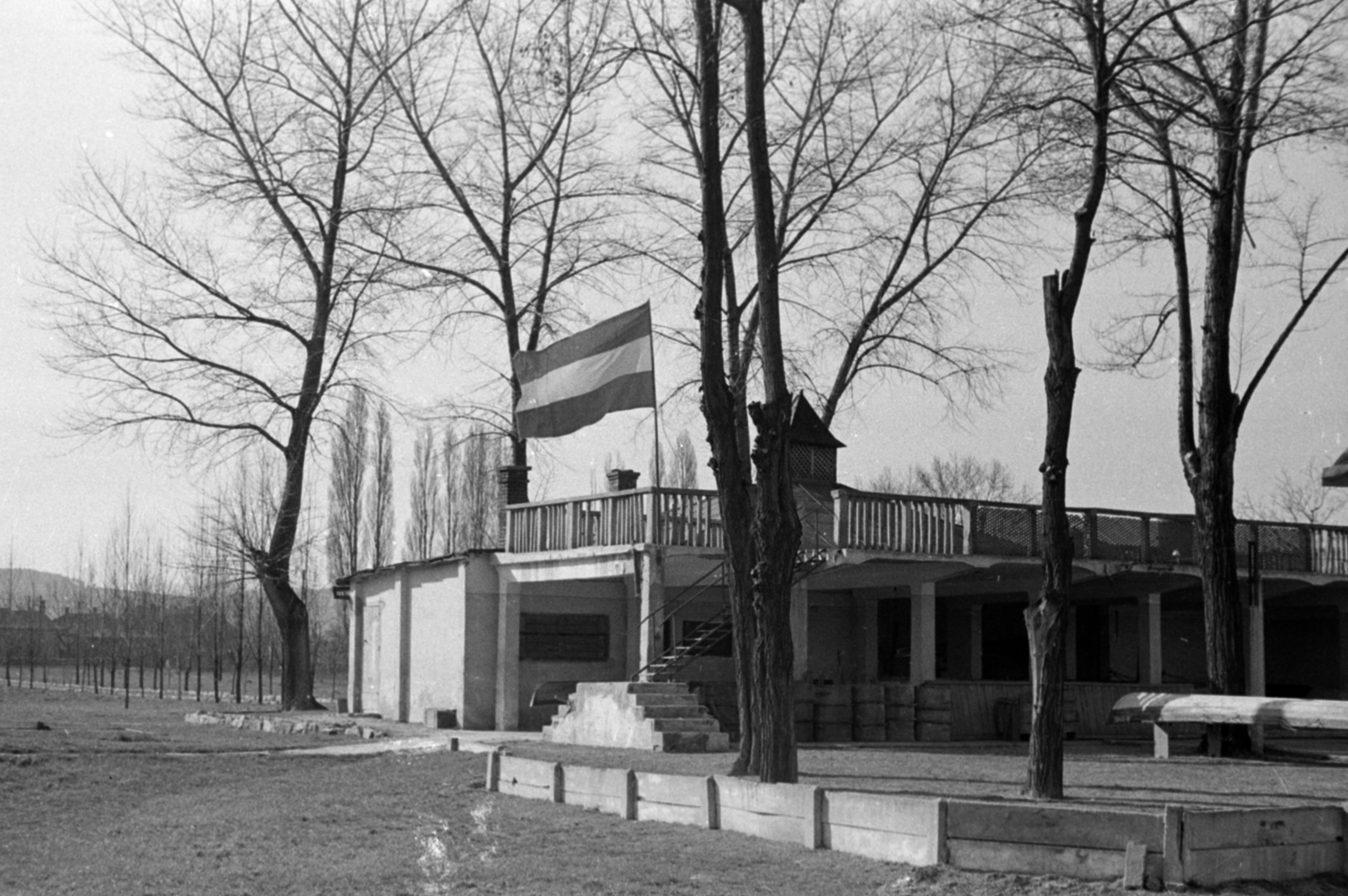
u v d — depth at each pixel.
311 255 41.97
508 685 32.50
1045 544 17.39
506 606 32.78
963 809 12.72
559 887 12.88
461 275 40.59
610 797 17.09
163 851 15.61
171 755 24.58
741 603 19.28
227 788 21.11
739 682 19.25
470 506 61.84
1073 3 19.86
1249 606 34.41
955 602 40.00
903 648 37.41
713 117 19.03
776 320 18.48
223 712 38.28
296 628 42.28
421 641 35.34
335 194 41.66
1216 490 26.00
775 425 18.31
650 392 28.34
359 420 60.78
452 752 24.42
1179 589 36.66
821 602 36.59
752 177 18.61
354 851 15.27
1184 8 20.06
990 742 30.27
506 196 41.44
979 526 31.31
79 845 16.42
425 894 12.84
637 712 25.28
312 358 41.91
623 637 34.38
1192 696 24.33
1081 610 40.16
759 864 13.52
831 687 29.58
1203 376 26.16
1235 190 25.56
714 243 19.08
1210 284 25.97
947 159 34.38
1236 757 24.75
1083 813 12.34
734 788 15.38
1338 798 17.45
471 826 16.48
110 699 52.97
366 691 38.88
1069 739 32.84
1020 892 11.96
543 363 29.44
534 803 18.17
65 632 84.31
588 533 30.98
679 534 29.34
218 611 60.41
